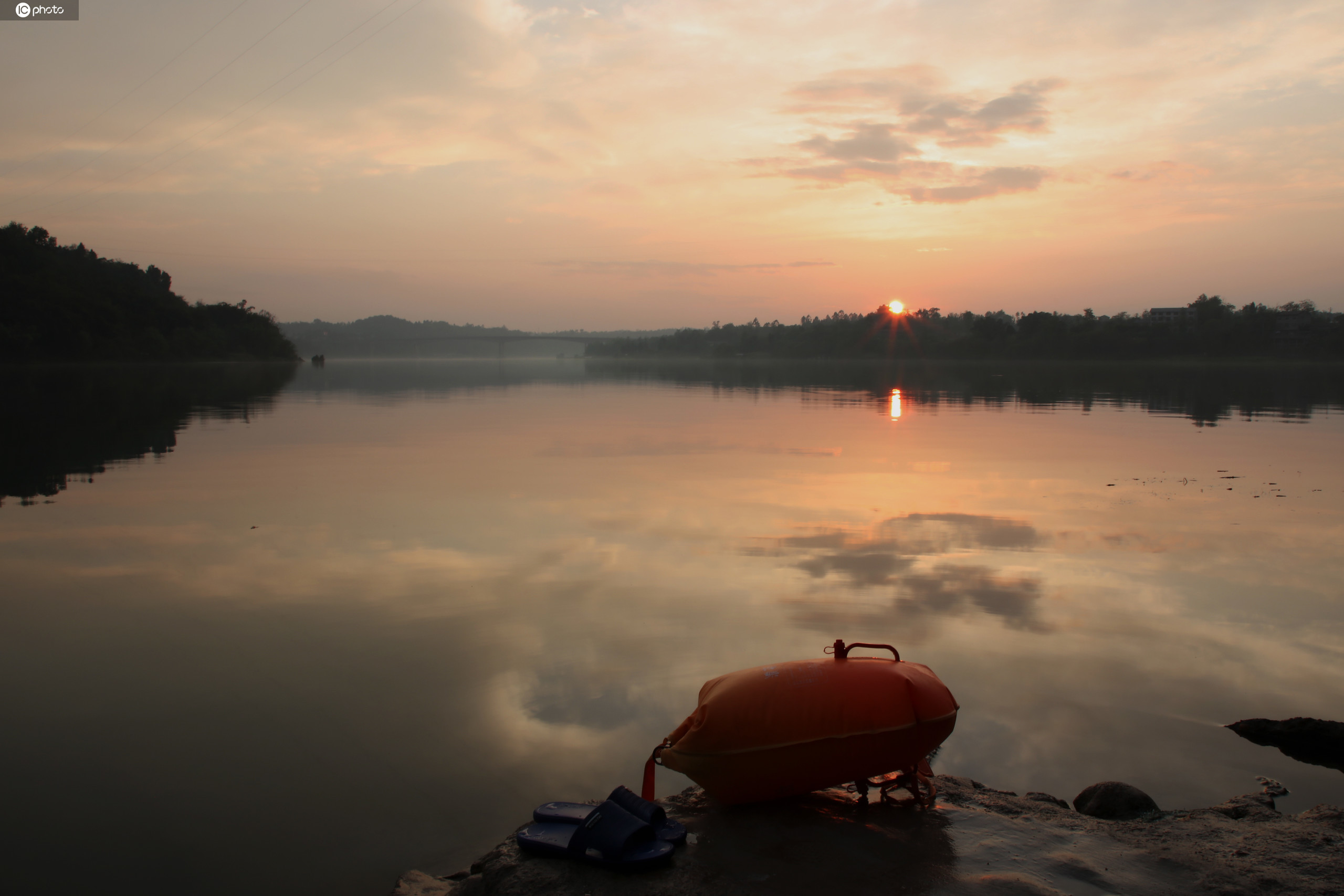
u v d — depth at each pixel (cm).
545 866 319
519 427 2348
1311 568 808
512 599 704
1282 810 396
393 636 617
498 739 462
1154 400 3838
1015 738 468
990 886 303
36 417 2531
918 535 950
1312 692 525
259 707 502
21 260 10894
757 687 364
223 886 334
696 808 376
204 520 1023
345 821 386
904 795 389
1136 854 331
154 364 10750
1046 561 834
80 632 627
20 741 458
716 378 7406
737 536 938
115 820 383
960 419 2694
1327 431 2261
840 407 3341
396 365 15225
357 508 1109
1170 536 947
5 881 337
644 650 588
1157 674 551
